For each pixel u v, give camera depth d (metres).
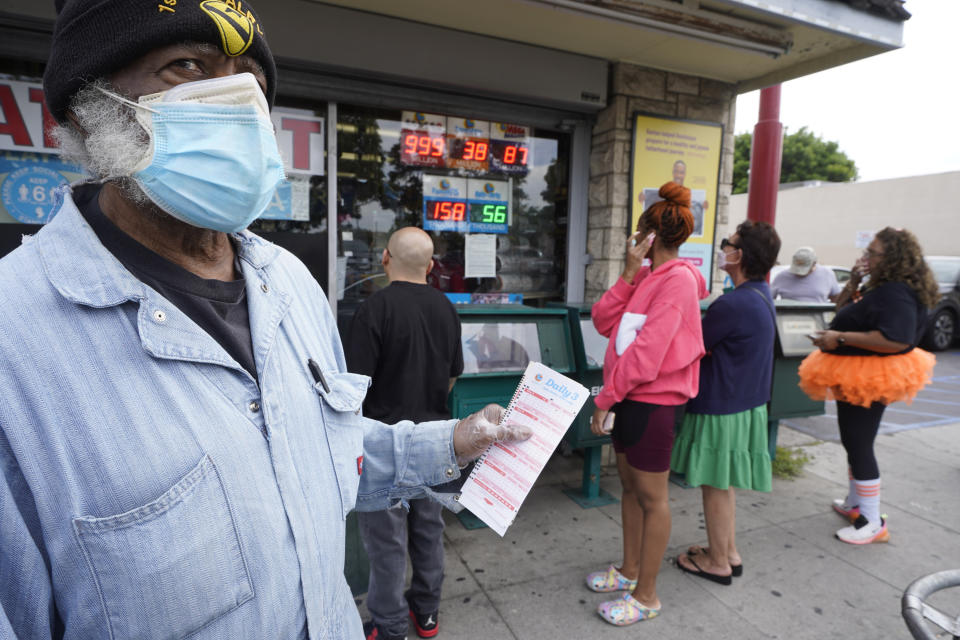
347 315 3.70
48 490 0.58
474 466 1.12
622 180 4.06
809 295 5.48
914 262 2.80
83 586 0.60
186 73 0.72
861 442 3.04
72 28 0.65
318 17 3.09
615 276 4.14
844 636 2.28
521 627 2.29
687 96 4.19
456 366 2.24
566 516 3.27
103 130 0.69
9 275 0.61
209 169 0.71
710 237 4.47
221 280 0.81
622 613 2.29
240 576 0.67
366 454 1.08
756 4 2.80
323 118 3.44
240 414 0.70
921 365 2.88
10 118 2.80
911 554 2.93
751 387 2.42
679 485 3.79
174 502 0.62
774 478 3.93
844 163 37.38
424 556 2.14
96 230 0.72
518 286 4.29
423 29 3.35
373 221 3.78
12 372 0.57
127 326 0.64
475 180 4.03
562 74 3.78
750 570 2.75
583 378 3.25
